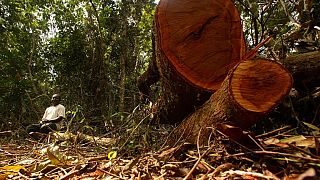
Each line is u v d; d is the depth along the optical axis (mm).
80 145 3977
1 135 7285
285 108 2846
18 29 10555
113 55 10422
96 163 2537
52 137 4785
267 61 2160
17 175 2375
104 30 10367
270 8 4000
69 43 10766
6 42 10602
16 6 10695
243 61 2184
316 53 2787
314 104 2752
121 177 2031
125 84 9672
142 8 10328
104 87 9492
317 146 1758
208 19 2738
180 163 2113
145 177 1941
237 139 2031
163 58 2773
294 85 2885
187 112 3113
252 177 1592
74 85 10578
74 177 2209
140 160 2408
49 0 11281
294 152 1885
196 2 2740
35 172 2459
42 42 12508
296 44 3314
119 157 2678
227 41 2758
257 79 2145
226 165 1817
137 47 10102
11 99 10453
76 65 10719
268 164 1837
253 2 3984
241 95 2137
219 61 2740
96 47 10250
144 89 4352
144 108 3879
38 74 12102
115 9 10414
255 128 2898
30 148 4559
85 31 10883
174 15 2715
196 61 2715
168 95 3076
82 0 10344
